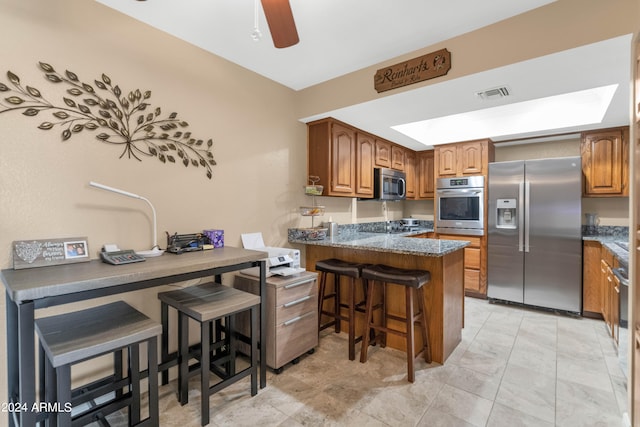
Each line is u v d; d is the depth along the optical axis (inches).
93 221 70.3
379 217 180.4
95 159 70.6
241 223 101.4
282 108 115.5
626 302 83.4
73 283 47.8
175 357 81.1
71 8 67.0
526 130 142.0
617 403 70.9
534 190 137.1
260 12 73.5
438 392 76.0
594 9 66.5
